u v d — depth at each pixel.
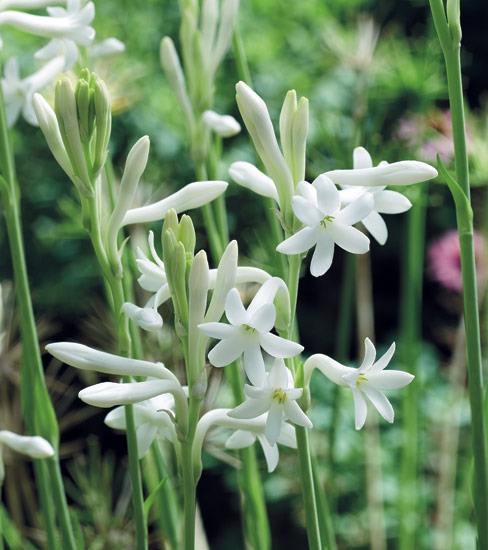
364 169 0.52
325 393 1.31
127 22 1.61
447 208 1.52
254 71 1.55
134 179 0.52
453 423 1.04
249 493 0.73
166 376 0.51
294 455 1.19
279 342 0.48
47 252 1.57
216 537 1.49
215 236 0.75
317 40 1.57
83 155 0.52
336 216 0.50
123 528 0.85
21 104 0.74
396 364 1.41
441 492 1.00
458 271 1.22
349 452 1.24
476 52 1.62
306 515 0.53
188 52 0.76
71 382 1.45
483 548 0.58
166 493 0.72
